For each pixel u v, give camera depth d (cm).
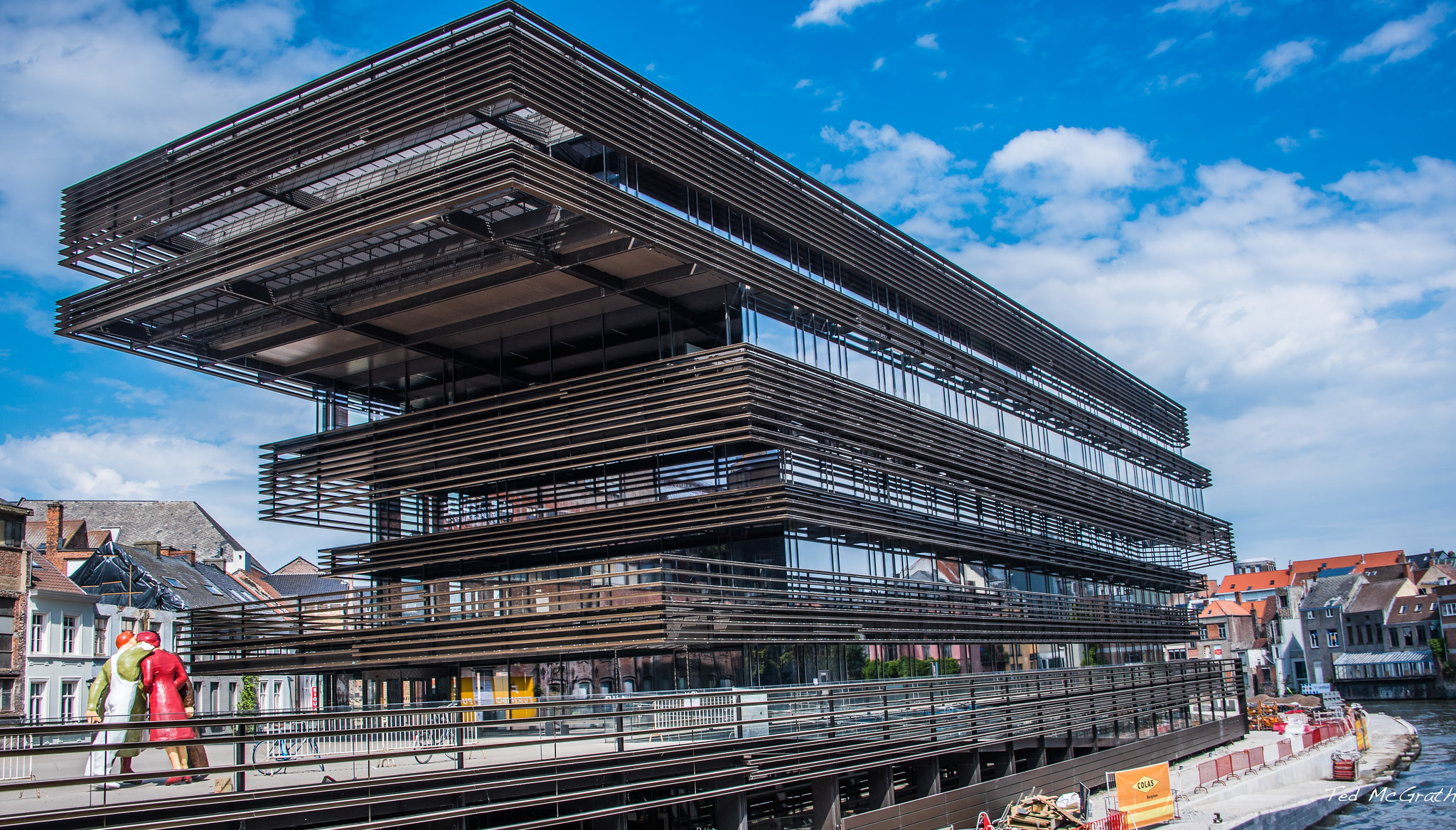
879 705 2134
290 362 2797
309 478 2725
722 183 2323
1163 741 3331
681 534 2452
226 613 2666
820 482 2434
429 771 1378
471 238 2178
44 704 3853
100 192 2367
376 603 2461
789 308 2464
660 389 2305
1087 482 3681
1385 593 9875
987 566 3112
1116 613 3769
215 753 1544
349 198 2025
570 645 2139
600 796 1569
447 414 2577
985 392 3200
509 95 1888
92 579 4556
